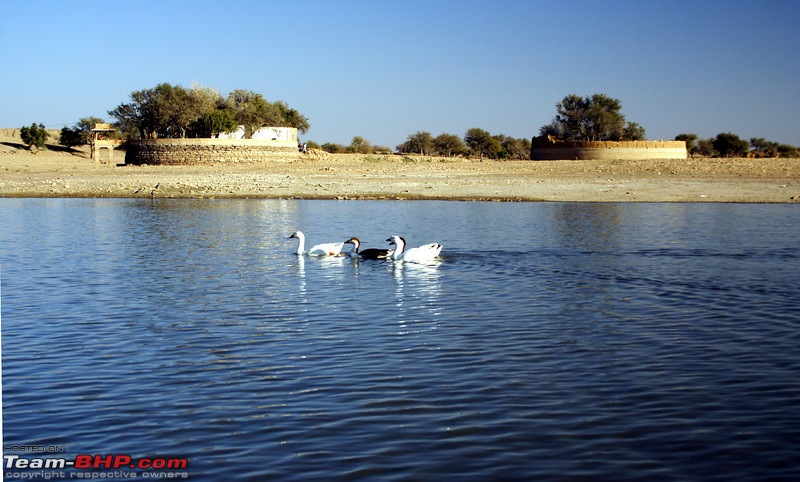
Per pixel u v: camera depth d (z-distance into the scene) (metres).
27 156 101.38
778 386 11.66
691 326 15.40
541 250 26.33
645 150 88.69
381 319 16.16
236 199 50.41
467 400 11.06
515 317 16.27
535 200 47.78
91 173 68.75
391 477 8.70
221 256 25.64
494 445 9.52
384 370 12.49
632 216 38.19
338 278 21.30
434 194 50.50
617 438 9.73
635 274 21.50
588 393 11.35
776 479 8.66
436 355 13.35
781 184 53.12
